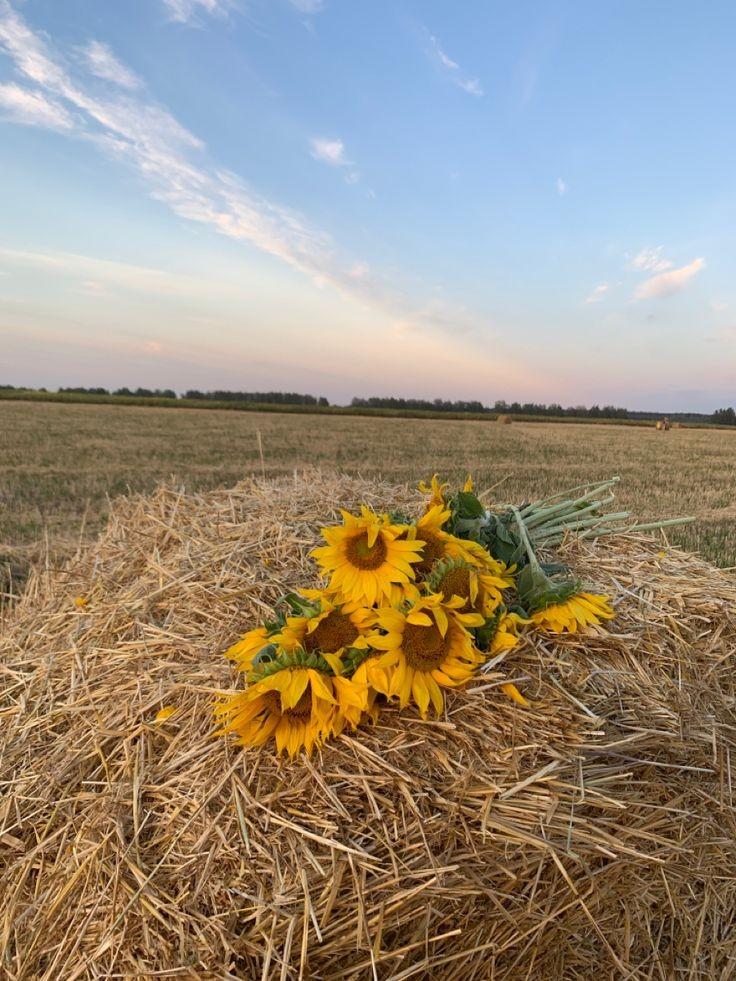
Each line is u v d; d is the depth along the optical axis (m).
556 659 1.78
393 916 1.31
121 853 1.46
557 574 2.23
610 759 1.62
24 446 18.30
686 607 2.20
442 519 1.78
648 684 1.84
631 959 1.58
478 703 1.61
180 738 1.70
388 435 26.69
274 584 2.30
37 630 2.59
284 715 1.52
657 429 41.28
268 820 1.44
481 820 1.42
